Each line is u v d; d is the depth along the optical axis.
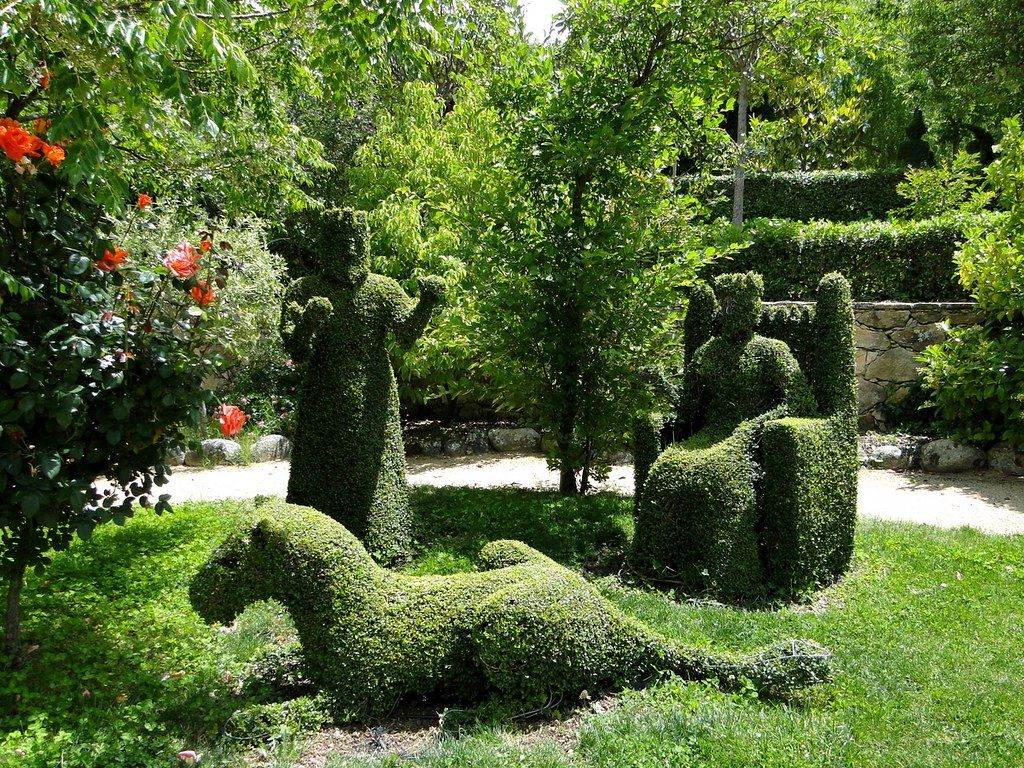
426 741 3.09
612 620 3.44
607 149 6.62
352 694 3.26
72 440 3.32
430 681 3.31
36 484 3.14
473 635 3.26
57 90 3.09
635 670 3.43
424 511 6.38
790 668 3.42
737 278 5.34
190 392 3.51
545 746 2.97
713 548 4.82
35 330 3.31
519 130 7.21
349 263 5.16
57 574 4.91
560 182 7.09
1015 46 15.23
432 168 11.12
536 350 6.88
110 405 3.31
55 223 3.41
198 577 3.34
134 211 6.68
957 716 3.32
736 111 20.34
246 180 7.25
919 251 10.66
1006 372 8.27
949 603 4.67
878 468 8.80
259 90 5.85
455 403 11.38
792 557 4.86
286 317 5.05
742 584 4.83
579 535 5.84
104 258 3.50
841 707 3.36
